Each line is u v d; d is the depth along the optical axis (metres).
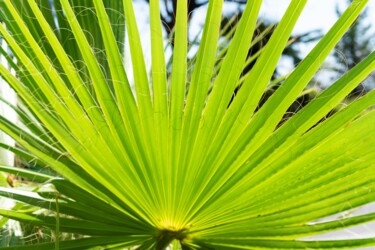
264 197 1.53
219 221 1.56
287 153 1.49
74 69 1.44
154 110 1.47
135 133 1.49
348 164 1.47
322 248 1.53
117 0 1.84
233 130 1.49
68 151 1.47
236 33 1.43
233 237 1.57
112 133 1.48
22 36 1.59
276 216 1.54
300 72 1.44
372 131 1.44
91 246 1.55
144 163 1.50
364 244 1.50
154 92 1.46
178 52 1.43
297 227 1.55
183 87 1.45
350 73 1.43
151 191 1.52
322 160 1.48
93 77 1.46
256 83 1.46
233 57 1.44
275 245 1.56
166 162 1.51
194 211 1.54
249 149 1.50
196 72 1.45
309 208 1.53
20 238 1.84
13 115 1.94
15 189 1.47
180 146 1.50
